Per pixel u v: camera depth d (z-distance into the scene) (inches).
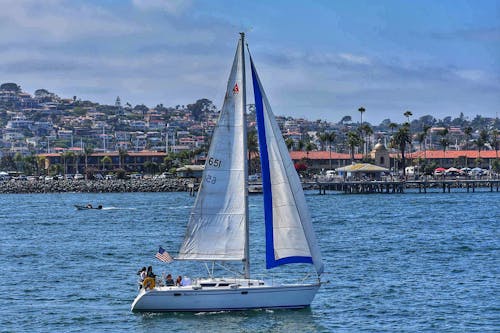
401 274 4672.7
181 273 4761.3
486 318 3553.2
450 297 3978.8
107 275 4736.7
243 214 3489.2
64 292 4180.6
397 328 3388.3
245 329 3309.5
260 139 3565.5
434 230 7504.9
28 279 4638.3
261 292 3486.7
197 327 3336.6
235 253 3499.0
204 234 3508.9
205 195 3499.0
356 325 3422.7
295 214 3560.5
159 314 3506.4
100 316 3590.1
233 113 3474.4
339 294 4035.4
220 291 3469.5
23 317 3614.7
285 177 3565.5
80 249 6186.0
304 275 4613.7
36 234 7672.2
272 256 3570.4
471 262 5182.1
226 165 3486.7
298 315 3531.0
